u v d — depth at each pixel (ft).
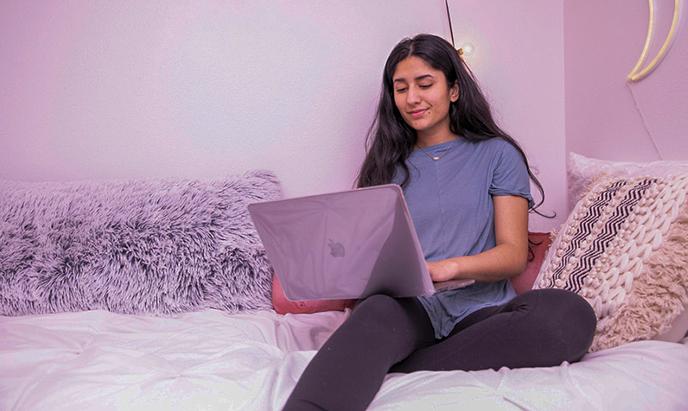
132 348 3.96
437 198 4.37
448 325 3.87
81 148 6.32
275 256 3.56
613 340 3.44
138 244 5.37
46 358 3.81
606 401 2.73
